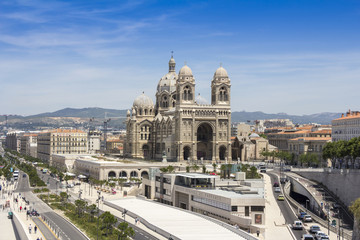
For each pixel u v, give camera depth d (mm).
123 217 163375
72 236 140625
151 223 144625
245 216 146000
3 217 175500
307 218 160000
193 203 171125
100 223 153875
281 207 179750
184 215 158375
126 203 191000
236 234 126938
